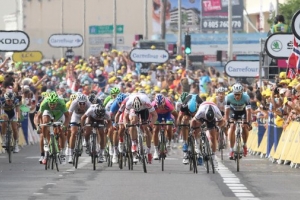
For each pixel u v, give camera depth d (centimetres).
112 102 4475
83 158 4803
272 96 4750
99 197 2920
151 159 4238
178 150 5597
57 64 9706
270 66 6019
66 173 3822
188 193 3036
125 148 4072
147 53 8212
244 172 3869
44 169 4031
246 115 4144
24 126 6166
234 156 4088
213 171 3834
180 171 3947
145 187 3228
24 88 6075
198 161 4078
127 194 3005
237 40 11981
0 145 5247
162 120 4262
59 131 4109
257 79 6456
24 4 12912
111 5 13750
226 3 14462
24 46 5622
